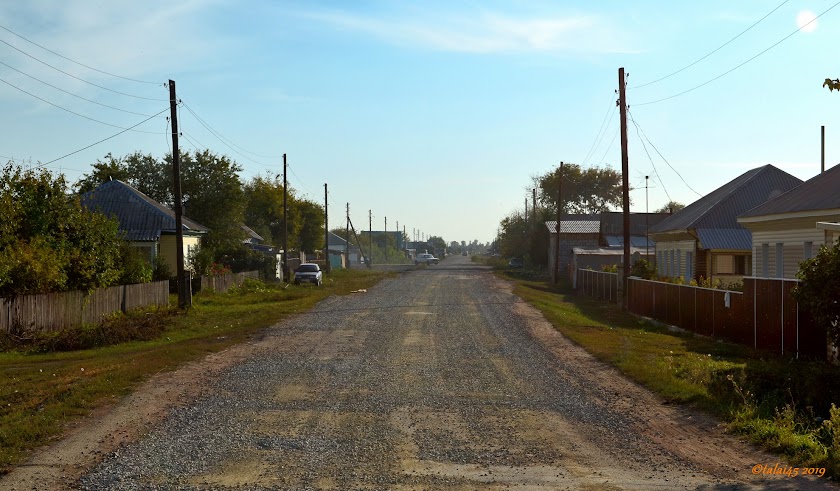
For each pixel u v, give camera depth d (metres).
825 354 14.92
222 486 7.07
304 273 47.78
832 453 7.86
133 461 7.94
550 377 13.69
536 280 61.53
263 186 76.56
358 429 9.51
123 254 28.70
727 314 19.58
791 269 24.81
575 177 111.50
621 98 30.11
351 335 20.39
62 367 15.34
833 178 24.69
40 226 23.55
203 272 39.75
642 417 10.30
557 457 8.21
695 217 36.75
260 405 11.01
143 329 21.47
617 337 20.28
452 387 12.58
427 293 39.22
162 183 50.66
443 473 7.53
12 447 8.43
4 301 18.91
